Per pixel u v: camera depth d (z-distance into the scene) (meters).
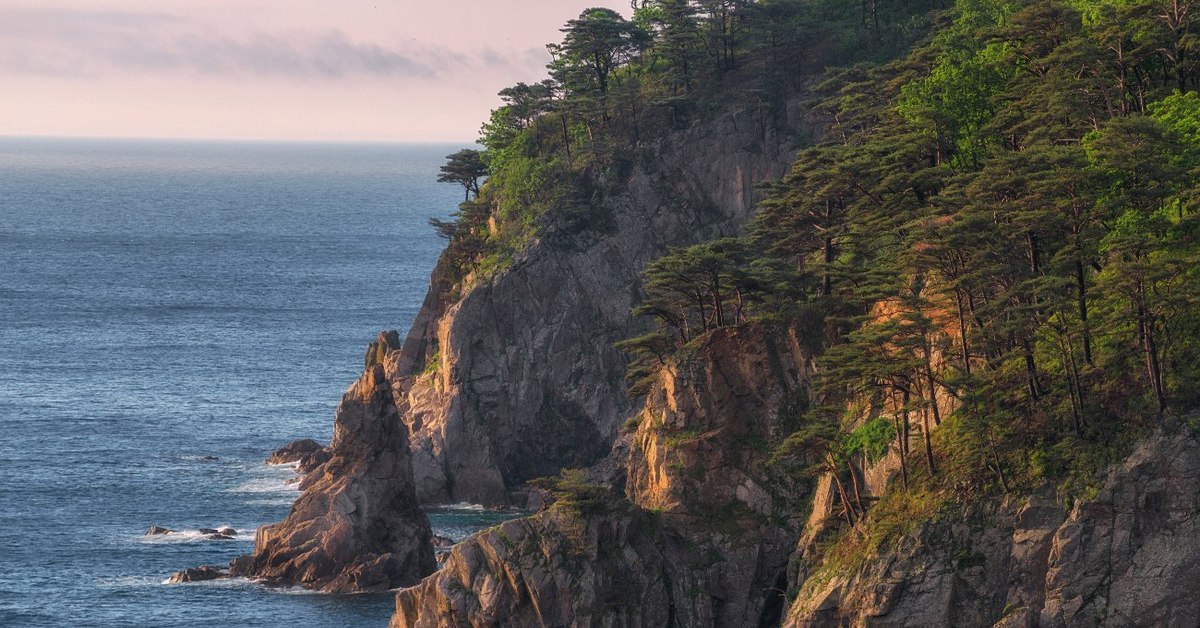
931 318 182.50
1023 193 181.12
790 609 183.62
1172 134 178.12
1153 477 162.75
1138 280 165.00
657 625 191.00
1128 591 161.00
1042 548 165.50
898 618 169.62
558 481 192.12
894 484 180.38
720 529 199.38
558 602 185.38
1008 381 178.00
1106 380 171.12
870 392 192.38
